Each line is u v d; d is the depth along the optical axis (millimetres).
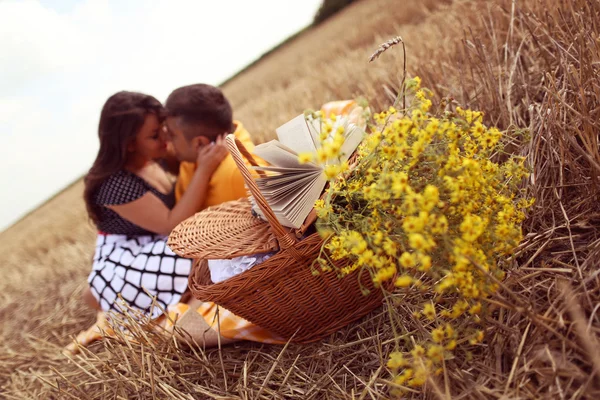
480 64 2146
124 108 2018
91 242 4234
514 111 1833
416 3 6762
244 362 1521
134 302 2072
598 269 1138
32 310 3248
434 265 1117
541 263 1298
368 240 1103
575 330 1033
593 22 1686
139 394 1518
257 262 1431
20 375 2238
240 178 2148
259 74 13297
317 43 11289
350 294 1470
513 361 1093
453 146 1093
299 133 1436
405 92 1159
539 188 1488
